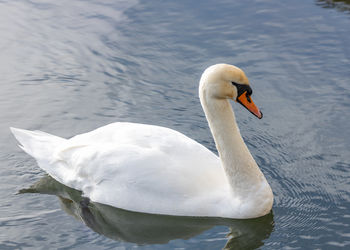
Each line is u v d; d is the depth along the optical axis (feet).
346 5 63.72
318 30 58.75
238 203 34.45
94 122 46.42
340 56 54.60
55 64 54.54
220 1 65.10
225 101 33.58
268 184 35.24
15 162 41.93
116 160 35.58
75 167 37.27
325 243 33.27
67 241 33.96
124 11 63.46
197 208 34.42
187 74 52.90
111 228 35.29
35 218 36.17
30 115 47.37
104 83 51.83
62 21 61.82
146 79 52.37
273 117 46.98
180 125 46.16
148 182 34.68
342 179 39.42
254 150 43.01
